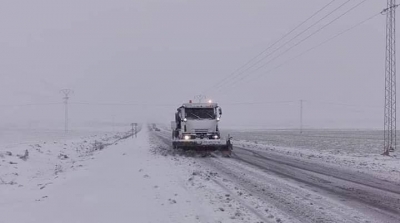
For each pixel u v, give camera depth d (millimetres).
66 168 20734
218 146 26500
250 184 13961
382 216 9305
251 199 11172
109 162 21594
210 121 27922
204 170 18188
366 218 9117
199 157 25781
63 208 9977
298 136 67750
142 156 25875
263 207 10148
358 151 32781
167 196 11445
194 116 27953
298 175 16609
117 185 13375
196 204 10375
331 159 24594
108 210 9680
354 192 12477
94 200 10883
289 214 9422
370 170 18688
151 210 9664
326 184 14117
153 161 22406
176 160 23234
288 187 13367
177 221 8664
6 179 17234
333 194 12094
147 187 12992
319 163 21984
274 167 19719
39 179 16844
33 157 26094
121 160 22797
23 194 12547
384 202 10906
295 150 33094
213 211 9602
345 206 10352
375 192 12492
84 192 12156
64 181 14828
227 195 11672
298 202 10820
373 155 28266
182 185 13508
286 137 63594
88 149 39125
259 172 17562
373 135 73438
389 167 20109
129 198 11125
